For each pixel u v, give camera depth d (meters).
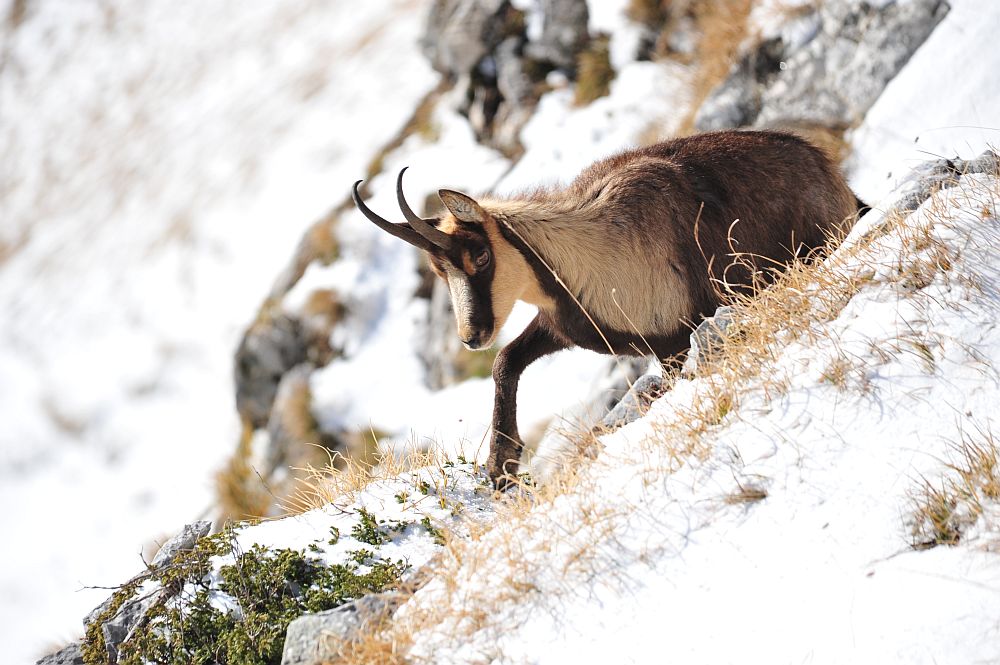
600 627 13.19
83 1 121.69
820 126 33.25
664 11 46.50
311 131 75.38
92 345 76.88
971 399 14.05
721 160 22.36
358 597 16.34
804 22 35.91
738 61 37.47
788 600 12.56
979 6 31.91
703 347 18.48
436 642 13.90
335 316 46.41
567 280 21.66
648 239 21.45
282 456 43.91
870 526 13.00
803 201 22.77
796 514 13.56
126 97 104.62
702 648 12.43
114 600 18.39
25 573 59.81
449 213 22.16
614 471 15.80
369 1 91.31
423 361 43.97
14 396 76.44
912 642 11.48
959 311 15.35
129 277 79.94
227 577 17.17
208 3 109.19
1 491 68.19
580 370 33.97
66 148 105.31
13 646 55.56
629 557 13.95
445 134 52.16
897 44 32.84
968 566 12.03
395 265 47.44
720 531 13.80
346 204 51.19
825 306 16.89
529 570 14.38
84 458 68.31
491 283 21.41
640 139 41.50
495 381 22.55
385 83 74.88
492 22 50.91
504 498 17.98
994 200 17.12
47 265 89.81
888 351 15.23
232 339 68.56
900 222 17.53
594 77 46.69
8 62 121.00
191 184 83.25
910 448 13.77
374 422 42.25
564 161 42.69
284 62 90.94
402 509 18.62
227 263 72.94
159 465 64.81
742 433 15.11
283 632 16.12
